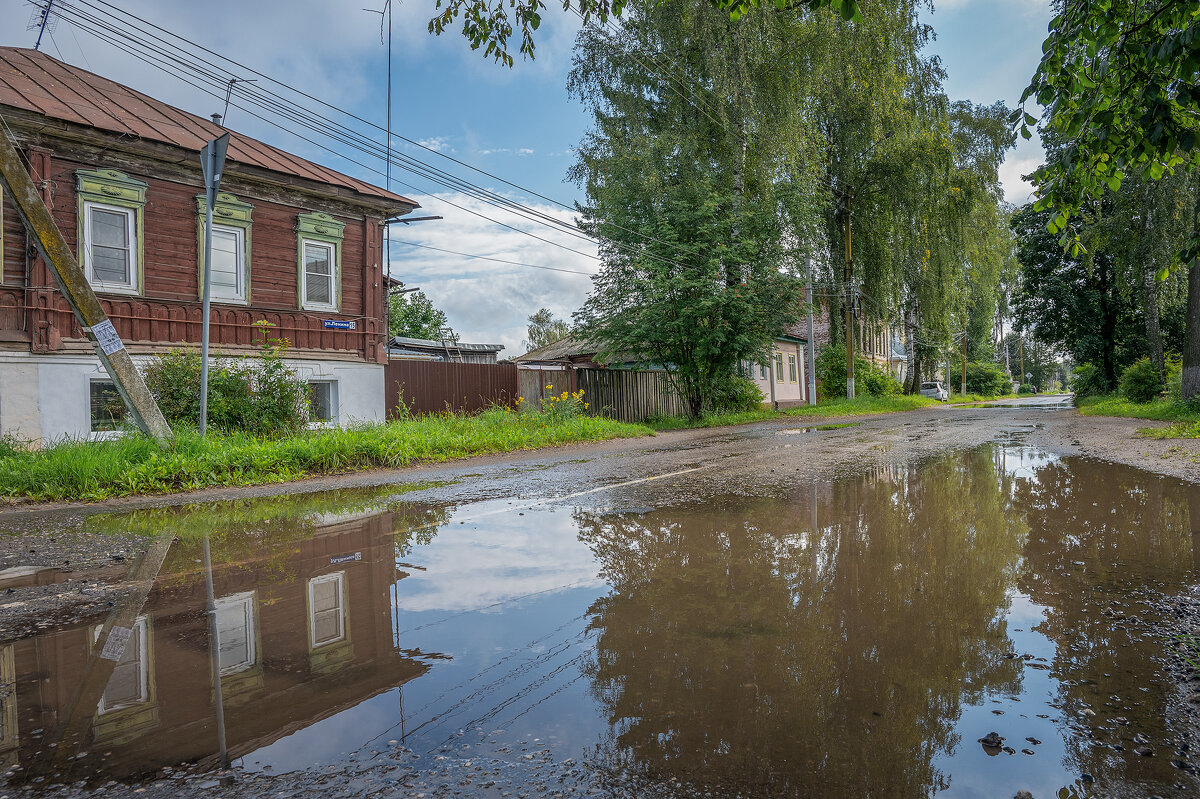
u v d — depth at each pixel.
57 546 4.47
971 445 11.49
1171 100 2.94
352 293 13.89
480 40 5.46
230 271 12.04
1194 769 1.73
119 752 1.81
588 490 6.82
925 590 3.30
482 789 1.64
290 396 11.43
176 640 2.68
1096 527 4.74
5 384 9.40
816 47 20.20
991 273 34.94
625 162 19.44
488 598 3.22
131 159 10.74
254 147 12.92
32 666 2.42
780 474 7.88
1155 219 18.88
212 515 5.68
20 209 7.32
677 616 2.94
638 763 1.75
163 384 10.19
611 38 20.38
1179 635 2.67
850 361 30.20
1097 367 29.16
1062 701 2.11
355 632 2.76
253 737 1.89
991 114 27.42
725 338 18.69
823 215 26.59
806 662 2.42
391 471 8.97
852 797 1.60
